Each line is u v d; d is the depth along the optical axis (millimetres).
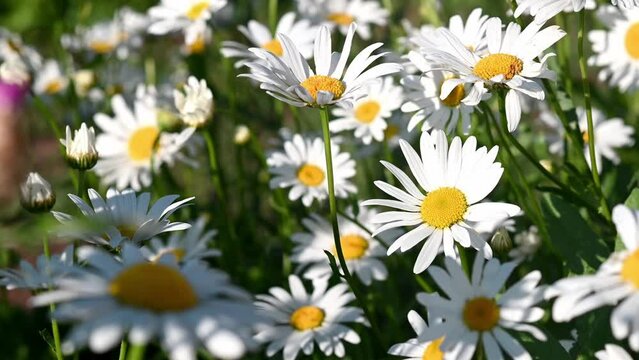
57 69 810
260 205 731
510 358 495
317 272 605
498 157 605
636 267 425
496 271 474
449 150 510
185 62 787
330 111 673
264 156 678
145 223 505
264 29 684
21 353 638
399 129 676
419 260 494
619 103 734
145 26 823
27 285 495
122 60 847
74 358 556
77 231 491
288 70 530
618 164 630
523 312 462
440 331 465
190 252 601
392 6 734
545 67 519
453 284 472
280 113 719
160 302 419
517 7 540
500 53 527
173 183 692
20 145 501
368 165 711
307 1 717
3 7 736
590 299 424
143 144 689
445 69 523
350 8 720
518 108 520
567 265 532
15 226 490
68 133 544
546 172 536
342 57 533
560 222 538
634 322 414
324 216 666
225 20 786
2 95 500
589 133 533
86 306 414
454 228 500
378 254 607
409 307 617
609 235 576
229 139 785
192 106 618
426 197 506
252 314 428
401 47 668
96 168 687
